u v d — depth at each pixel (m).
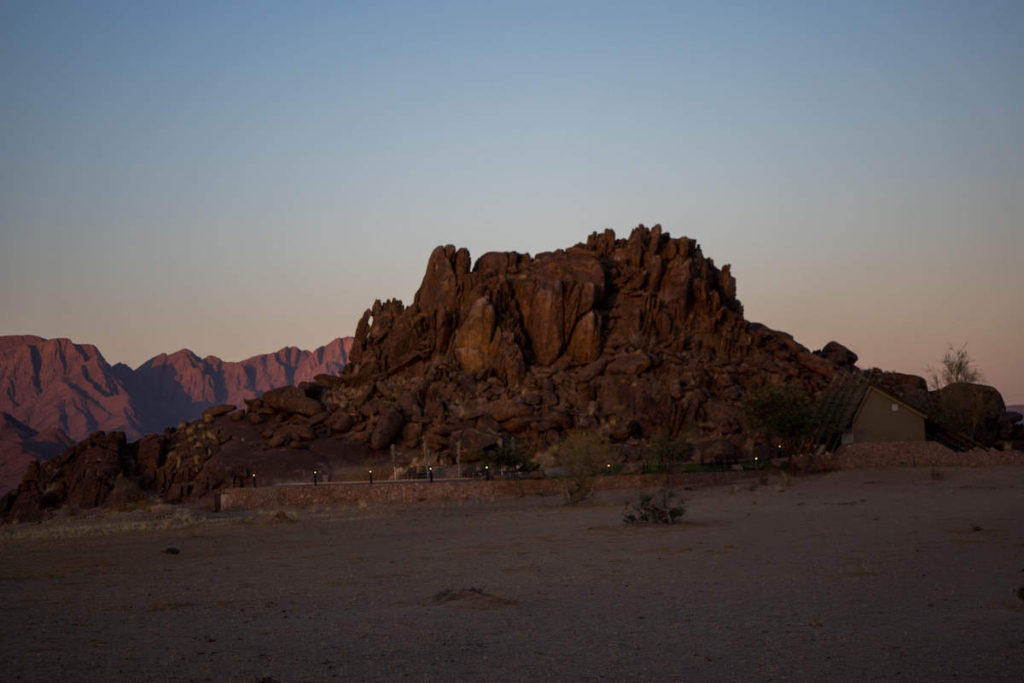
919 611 14.48
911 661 10.78
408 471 65.69
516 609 15.87
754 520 35.25
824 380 85.81
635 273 94.88
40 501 69.12
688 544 27.38
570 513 43.47
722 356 89.56
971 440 65.88
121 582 23.16
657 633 13.16
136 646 13.08
